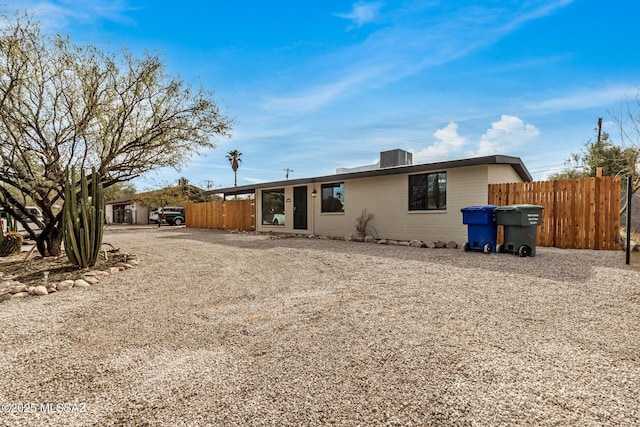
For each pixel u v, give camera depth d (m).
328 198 14.48
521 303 4.07
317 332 3.33
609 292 4.47
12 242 9.64
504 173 11.29
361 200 13.15
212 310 4.24
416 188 11.58
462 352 2.79
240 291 5.20
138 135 8.98
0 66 7.05
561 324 3.39
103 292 5.27
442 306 4.04
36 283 5.74
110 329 3.61
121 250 10.33
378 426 1.89
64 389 2.40
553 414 1.96
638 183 11.60
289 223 16.20
